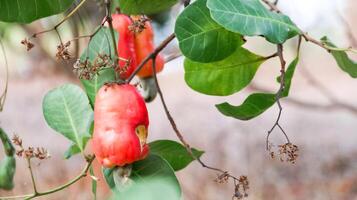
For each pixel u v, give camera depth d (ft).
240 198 2.89
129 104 2.70
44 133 15.02
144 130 2.72
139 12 3.10
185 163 3.12
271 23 2.65
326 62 18.07
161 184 2.71
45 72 9.71
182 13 2.69
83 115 2.99
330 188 11.46
